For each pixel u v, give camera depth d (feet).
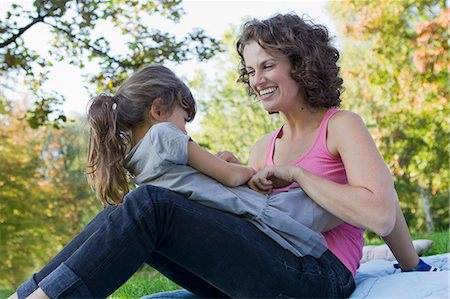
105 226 4.47
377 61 30.81
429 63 27.73
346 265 5.14
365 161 4.87
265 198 5.08
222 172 5.05
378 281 5.11
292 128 5.66
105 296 4.42
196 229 4.58
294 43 5.28
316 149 5.29
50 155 36.86
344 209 4.74
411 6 29.60
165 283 10.57
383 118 32.40
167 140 4.99
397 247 5.72
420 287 4.71
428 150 31.73
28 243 35.81
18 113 34.99
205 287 5.41
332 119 5.27
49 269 4.93
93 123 5.27
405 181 35.99
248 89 6.25
